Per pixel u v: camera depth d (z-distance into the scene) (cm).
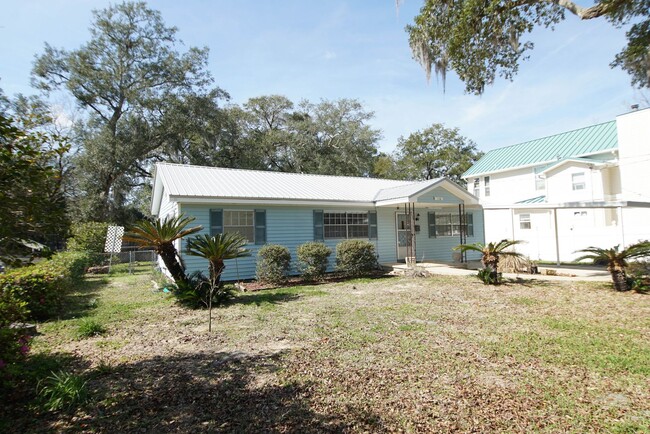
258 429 317
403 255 1659
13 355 390
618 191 1877
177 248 1183
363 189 1708
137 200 3144
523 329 630
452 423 322
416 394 380
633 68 1032
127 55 2717
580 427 314
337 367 459
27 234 331
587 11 767
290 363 475
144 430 318
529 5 941
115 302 966
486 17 977
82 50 2617
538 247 2048
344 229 1523
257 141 3478
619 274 970
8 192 305
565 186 2025
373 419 330
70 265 1179
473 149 3775
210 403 367
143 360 499
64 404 363
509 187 2470
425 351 516
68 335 634
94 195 2464
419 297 934
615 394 379
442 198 1490
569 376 425
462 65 1094
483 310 782
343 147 3506
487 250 1138
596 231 1789
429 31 1076
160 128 2727
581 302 852
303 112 3769
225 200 1220
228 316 757
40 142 354
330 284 1195
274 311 792
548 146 2344
